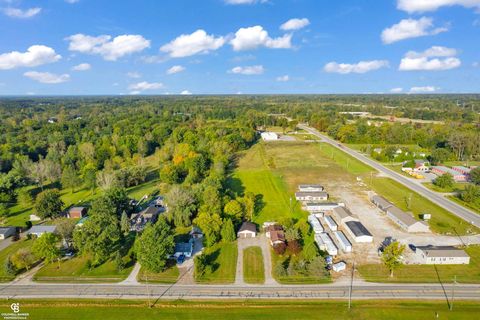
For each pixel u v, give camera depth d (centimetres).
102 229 6944
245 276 6084
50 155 14650
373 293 5516
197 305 5259
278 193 10688
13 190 10769
